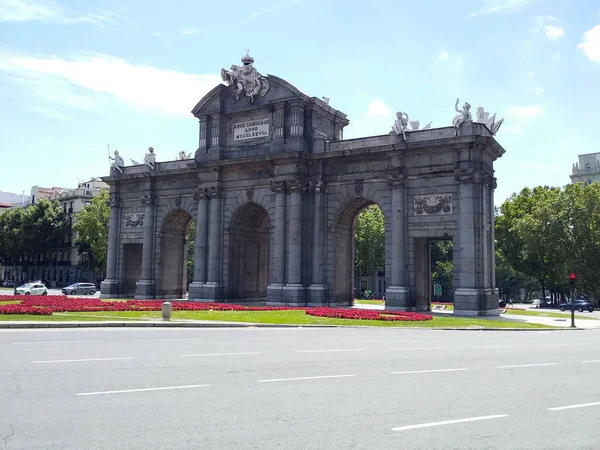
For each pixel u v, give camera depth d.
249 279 63.22
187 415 11.12
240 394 13.09
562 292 115.25
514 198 106.00
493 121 50.69
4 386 13.48
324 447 9.28
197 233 61.56
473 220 48.50
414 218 51.34
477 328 37.34
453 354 21.44
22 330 27.55
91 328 29.91
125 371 15.76
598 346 26.17
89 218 111.75
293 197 55.56
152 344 22.39
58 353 19.08
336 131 61.72
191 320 35.34
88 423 10.45
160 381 14.41
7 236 127.25
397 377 15.71
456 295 48.25
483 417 11.36
